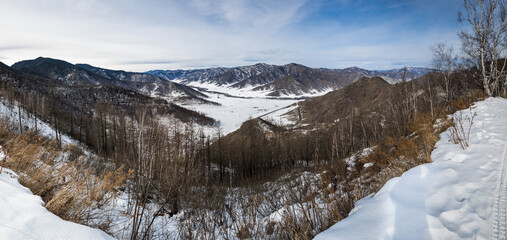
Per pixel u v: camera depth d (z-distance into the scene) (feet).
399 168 15.56
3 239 6.31
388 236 7.52
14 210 7.67
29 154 13.30
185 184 17.52
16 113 104.01
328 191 14.21
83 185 14.29
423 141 19.36
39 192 11.34
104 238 8.18
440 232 7.34
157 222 18.86
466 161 12.64
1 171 10.95
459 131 19.40
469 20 46.06
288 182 16.78
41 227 7.39
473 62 50.57
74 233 7.70
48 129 108.99
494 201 8.43
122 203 20.11
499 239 6.66
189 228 16.47
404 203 9.34
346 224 8.91
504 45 42.65
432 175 11.46
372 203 10.26
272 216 16.15
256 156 108.78
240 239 15.21
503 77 44.98
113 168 25.75
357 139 61.52
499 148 13.71
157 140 15.55
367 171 19.58
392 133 33.60
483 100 36.37
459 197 9.10
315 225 11.99
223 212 19.22
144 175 14.42
